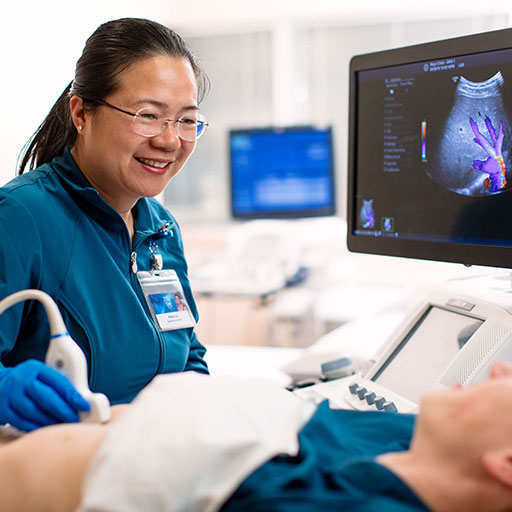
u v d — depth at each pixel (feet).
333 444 2.81
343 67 16.35
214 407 2.55
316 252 13.69
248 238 12.84
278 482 2.36
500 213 3.89
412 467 2.45
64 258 3.84
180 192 17.66
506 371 2.62
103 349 3.94
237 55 16.87
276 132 13.61
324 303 13.03
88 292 3.93
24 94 6.73
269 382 2.99
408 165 4.41
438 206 4.25
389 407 3.87
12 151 6.56
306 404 2.96
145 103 3.82
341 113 16.53
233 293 11.57
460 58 4.00
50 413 3.04
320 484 2.43
